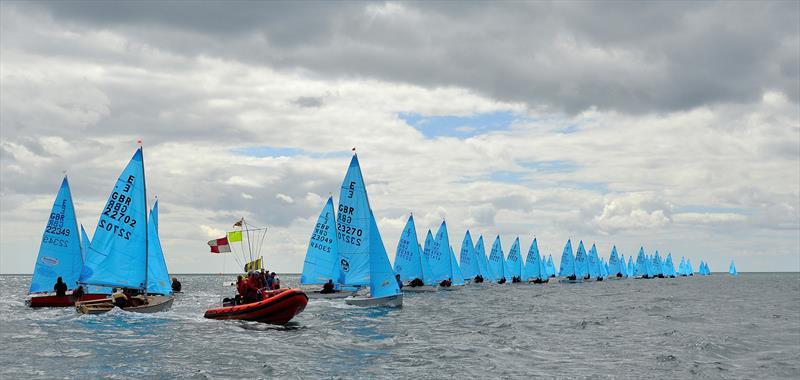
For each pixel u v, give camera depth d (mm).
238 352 25828
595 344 30297
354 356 25547
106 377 20984
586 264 151250
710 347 29078
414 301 61031
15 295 75625
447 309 50906
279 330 32781
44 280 45031
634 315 48312
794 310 55281
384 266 45312
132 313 37062
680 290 106875
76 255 46125
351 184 45938
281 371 22297
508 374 22531
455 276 87125
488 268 109625
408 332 33656
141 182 37156
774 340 32312
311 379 21172
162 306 39188
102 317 35938
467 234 98062
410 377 21734
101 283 36406
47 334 30062
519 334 34000
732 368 24125
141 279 37312
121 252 36750
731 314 50188
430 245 80250
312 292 51250
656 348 28953
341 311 43656
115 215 36594
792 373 23266
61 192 45719
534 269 121188
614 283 147250
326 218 52000
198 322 34875
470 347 28469
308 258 52031
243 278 37438
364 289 53938
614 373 22938
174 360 23984
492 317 44344
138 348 26453
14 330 31328
